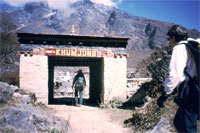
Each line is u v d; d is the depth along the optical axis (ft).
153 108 21.95
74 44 36.63
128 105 35.09
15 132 13.99
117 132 19.56
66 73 69.46
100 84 41.06
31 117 16.31
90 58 41.68
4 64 94.02
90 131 19.66
